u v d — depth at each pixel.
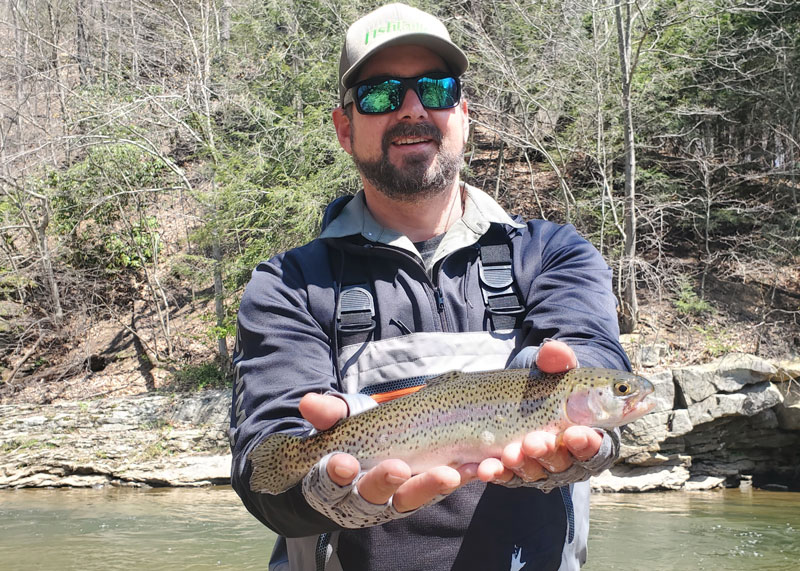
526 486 1.63
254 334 1.81
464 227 1.94
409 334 1.82
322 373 1.74
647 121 19.69
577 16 19.28
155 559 8.97
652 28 17.41
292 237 18.16
